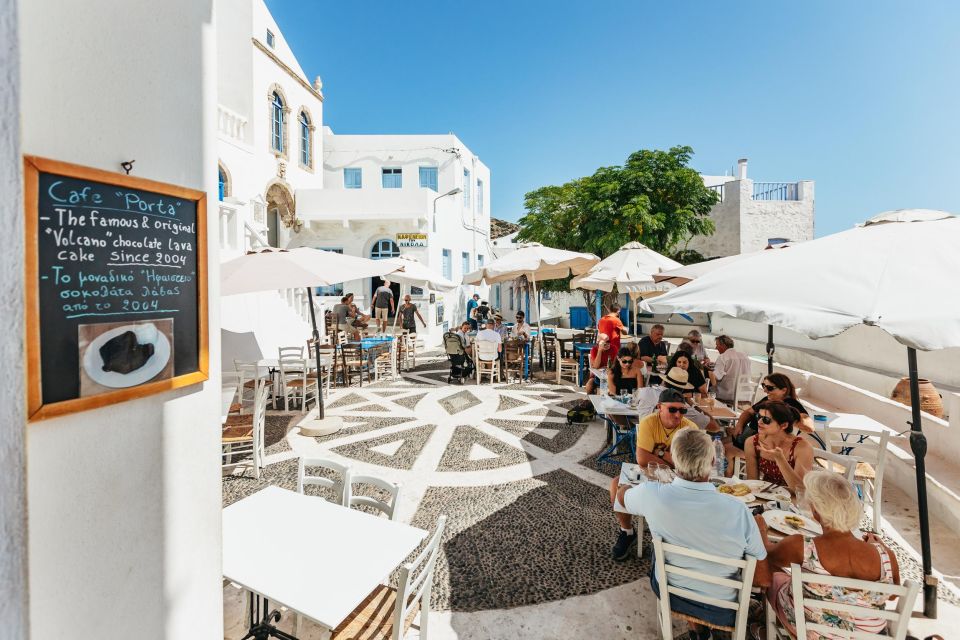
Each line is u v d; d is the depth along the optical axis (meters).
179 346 1.80
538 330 11.69
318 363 6.81
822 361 8.75
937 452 4.90
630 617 2.92
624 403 5.45
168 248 1.75
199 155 1.89
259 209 13.88
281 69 15.19
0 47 1.09
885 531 4.02
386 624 2.32
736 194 21.78
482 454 5.78
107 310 1.54
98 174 1.48
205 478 1.96
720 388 6.47
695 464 2.42
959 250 2.35
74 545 1.45
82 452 1.47
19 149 1.14
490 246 25.38
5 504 1.13
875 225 2.86
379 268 6.45
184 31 1.82
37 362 1.33
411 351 12.70
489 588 3.19
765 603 2.54
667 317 18.88
